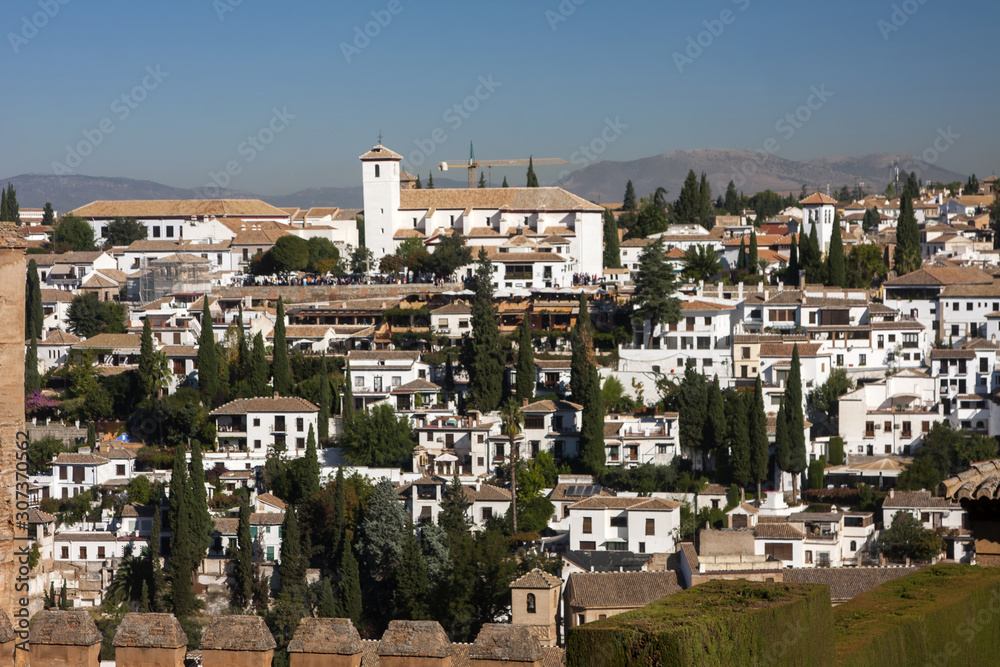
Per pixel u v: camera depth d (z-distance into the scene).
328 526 127.62
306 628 32.22
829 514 121.88
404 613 107.81
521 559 115.81
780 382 157.50
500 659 36.81
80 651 27.61
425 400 156.88
